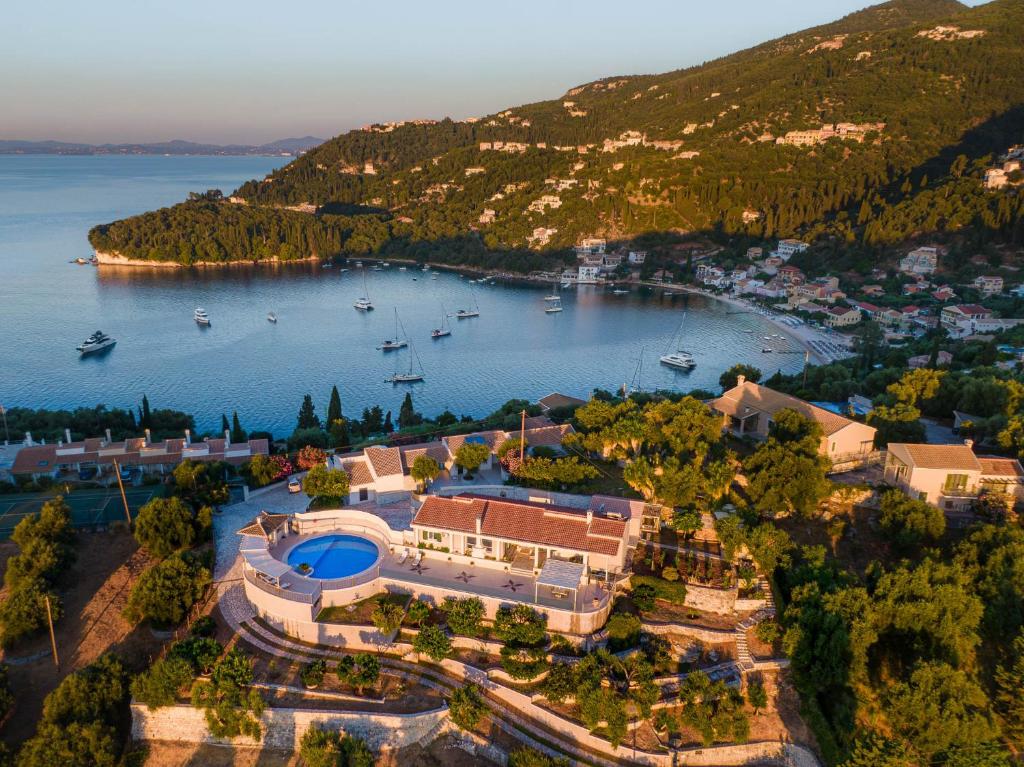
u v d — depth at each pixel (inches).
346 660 2586.1
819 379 5935.0
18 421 5659.5
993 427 3912.4
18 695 2591.0
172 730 2571.4
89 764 2303.2
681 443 3750.0
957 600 2498.8
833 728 2440.9
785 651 2625.5
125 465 4397.1
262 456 4217.5
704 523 3282.5
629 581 2952.8
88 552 3380.9
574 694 2517.2
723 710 2459.4
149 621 2933.1
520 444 4099.4
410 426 5910.4
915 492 3277.6
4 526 3602.4
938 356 6732.3
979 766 2060.8
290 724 2522.1
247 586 2999.5
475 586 2923.2
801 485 3186.5
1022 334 7249.0
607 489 3636.8
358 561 3164.4
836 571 2842.0
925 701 2190.0
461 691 2466.8
